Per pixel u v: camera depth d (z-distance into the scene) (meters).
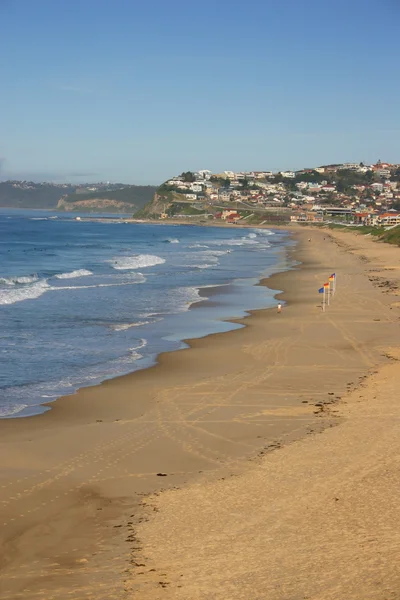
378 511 12.65
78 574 11.01
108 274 66.38
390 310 43.41
